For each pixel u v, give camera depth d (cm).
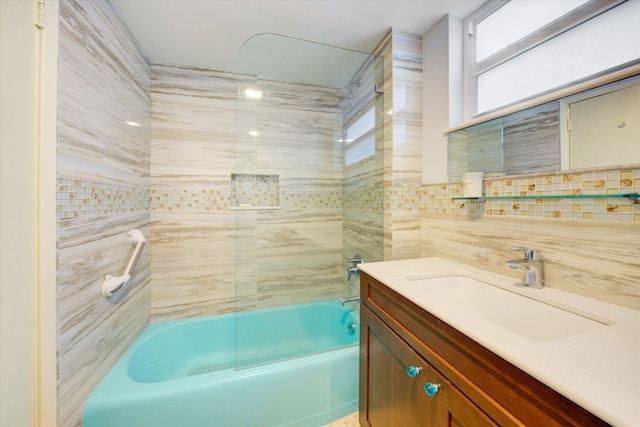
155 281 185
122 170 139
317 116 208
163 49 168
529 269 92
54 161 87
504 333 58
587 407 38
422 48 159
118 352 135
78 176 101
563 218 88
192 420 112
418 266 121
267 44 159
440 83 146
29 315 79
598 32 90
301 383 126
